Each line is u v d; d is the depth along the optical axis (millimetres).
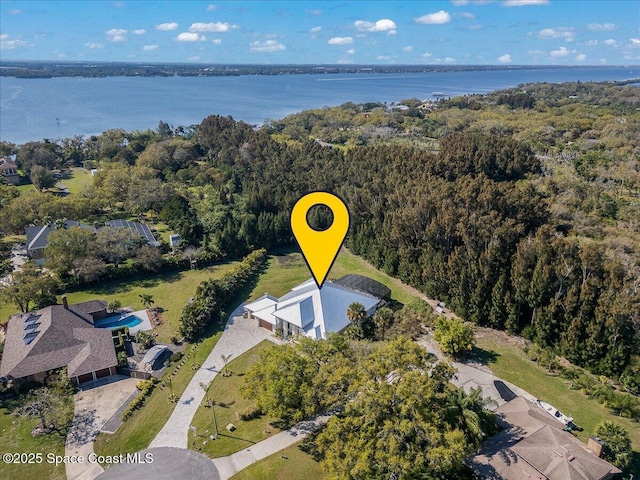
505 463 31969
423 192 71562
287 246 83625
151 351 47750
